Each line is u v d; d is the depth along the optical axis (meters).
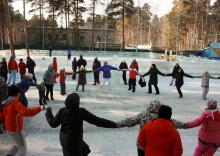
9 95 4.95
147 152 3.53
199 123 4.77
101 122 3.98
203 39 68.75
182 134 8.22
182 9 65.50
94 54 48.31
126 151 6.59
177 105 12.36
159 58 45.00
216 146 5.10
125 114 10.35
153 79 15.02
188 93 15.80
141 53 49.59
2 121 5.05
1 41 53.78
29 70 17.56
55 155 6.20
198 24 71.38
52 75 12.57
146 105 12.10
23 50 43.06
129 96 14.27
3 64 15.79
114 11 56.72
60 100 12.73
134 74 15.54
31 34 67.12
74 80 19.72
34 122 9.13
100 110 10.95
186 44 76.38
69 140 3.82
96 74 18.03
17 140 4.90
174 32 75.00
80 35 69.56
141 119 4.24
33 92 14.91
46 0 58.00
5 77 15.88
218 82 21.45
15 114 4.82
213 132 5.04
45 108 4.50
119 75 18.58
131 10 56.94
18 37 99.75
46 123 9.02
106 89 16.39
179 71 14.26
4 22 65.19
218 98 14.42
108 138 7.61
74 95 3.91
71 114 3.83
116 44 69.44
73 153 3.86
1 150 6.36
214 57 43.81
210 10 69.31
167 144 3.39
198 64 25.80
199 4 67.81
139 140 3.67
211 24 71.75
